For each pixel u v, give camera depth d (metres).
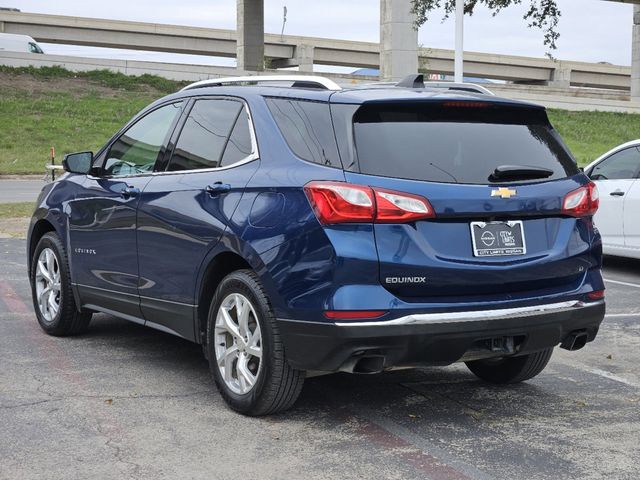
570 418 5.11
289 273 4.59
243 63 68.88
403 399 5.45
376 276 4.44
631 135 53.41
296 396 4.87
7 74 53.56
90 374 5.87
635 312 8.55
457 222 4.63
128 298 6.01
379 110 4.73
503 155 4.89
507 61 102.19
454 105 4.86
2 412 5.00
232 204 5.02
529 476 4.15
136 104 49.66
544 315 4.80
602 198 11.01
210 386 5.63
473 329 4.57
